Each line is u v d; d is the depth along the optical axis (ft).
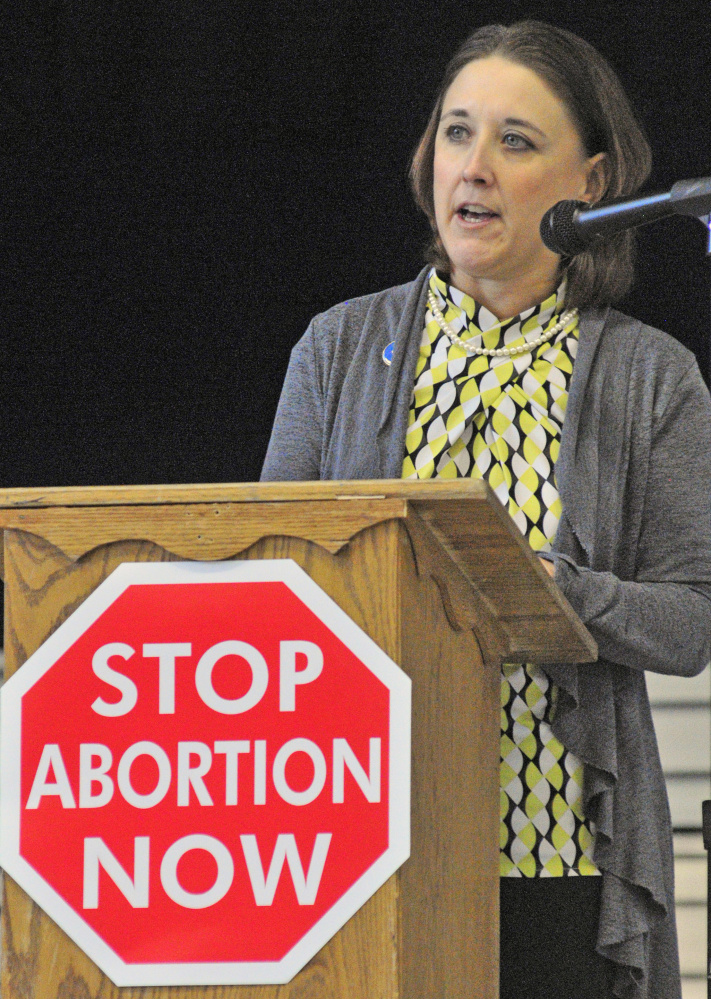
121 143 34.78
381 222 34.50
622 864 19.16
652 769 20.10
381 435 20.45
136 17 34.53
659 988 19.75
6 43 34.60
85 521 12.82
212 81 34.55
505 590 15.29
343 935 12.34
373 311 21.62
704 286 32.71
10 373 35.29
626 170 21.70
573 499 19.84
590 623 18.63
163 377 35.22
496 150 20.84
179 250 34.96
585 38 33.12
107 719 12.59
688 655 19.53
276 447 21.29
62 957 12.51
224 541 12.64
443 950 13.88
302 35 34.32
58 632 12.66
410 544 12.84
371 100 34.27
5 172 34.86
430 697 13.51
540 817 19.26
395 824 12.34
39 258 35.09
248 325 34.96
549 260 21.08
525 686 19.34
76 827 12.54
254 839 12.42
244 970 12.34
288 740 12.45
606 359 20.80
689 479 20.35
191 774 12.50
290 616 12.51
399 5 33.99
